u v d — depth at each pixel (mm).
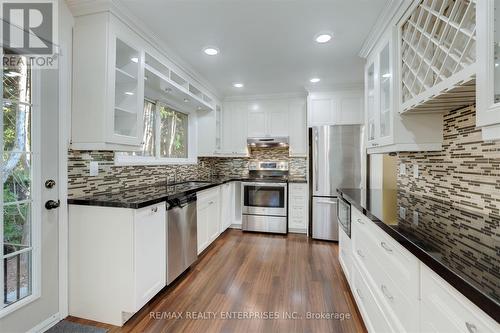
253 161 4562
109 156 2221
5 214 1460
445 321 793
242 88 3863
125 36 1926
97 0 1735
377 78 2121
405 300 1077
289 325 1718
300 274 2488
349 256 2121
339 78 3367
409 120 1763
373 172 3428
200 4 1800
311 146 3695
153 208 1934
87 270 1807
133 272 1728
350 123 3643
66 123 1791
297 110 4090
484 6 866
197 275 2471
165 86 2699
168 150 3428
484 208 1365
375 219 1400
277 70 3078
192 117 3887
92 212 1790
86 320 1797
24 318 1555
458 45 1192
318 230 3609
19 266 1542
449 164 1667
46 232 1681
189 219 2502
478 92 899
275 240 3588
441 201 1755
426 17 1484
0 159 1420
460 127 1553
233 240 3586
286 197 3865
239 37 2264
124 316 1780
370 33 2158
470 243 968
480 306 617
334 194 3551
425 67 1471
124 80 2111
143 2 1773
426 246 938
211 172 4598
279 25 2064
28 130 1575
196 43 2381
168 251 2143
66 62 1782
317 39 2287
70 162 1839
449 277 740
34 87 1593
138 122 2080
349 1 1758
